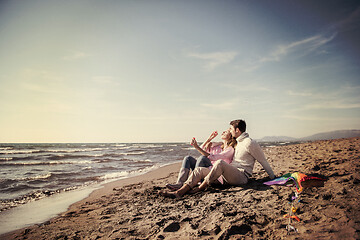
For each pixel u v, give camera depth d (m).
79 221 2.86
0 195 4.94
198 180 3.50
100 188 5.56
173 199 3.42
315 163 5.19
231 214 2.38
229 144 3.99
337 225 1.73
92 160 14.80
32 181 6.77
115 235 2.19
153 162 12.95
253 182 3.85
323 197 2.48
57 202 4.24
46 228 2.68
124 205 3.45
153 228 2.28
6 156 19.27
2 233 2.56
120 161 13.84
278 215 2.22
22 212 3.59
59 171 9.26
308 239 1.60
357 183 2.89
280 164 6.25
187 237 1.98
